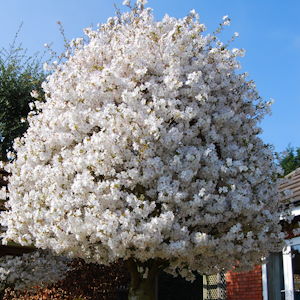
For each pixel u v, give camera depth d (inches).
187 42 227.6
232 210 204.4
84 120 211.0
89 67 236.5
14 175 231.3
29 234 223.6
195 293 436.5
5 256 305.1
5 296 347.9
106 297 386.6
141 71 208.7
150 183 197.8
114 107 195.6
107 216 182.7
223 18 242.8
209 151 201.0
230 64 244.8
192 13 241.1
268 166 228.5
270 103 245.1
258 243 218.4
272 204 226.7
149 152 192.2
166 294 447.8
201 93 212.7
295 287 286.7
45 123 229.5
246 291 321.1
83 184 191.2
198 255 217.6
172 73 210.1
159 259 227.6
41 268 312.8
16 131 577.3
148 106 200.8
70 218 189.5
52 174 205.9
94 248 211.3
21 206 219.5
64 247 201.6
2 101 576.7
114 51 233.6
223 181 211.2
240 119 225.1
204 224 205.8
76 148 202.8
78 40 251.4
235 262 227.3
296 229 249.9
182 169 195.9
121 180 194.1
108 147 194.4
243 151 214.7
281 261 301.9
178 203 192.1
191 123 217.5
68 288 381.7
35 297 373.4
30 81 590.2
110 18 254.4
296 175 357.4
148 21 239.5
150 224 181.5
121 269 392.2
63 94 220.8
